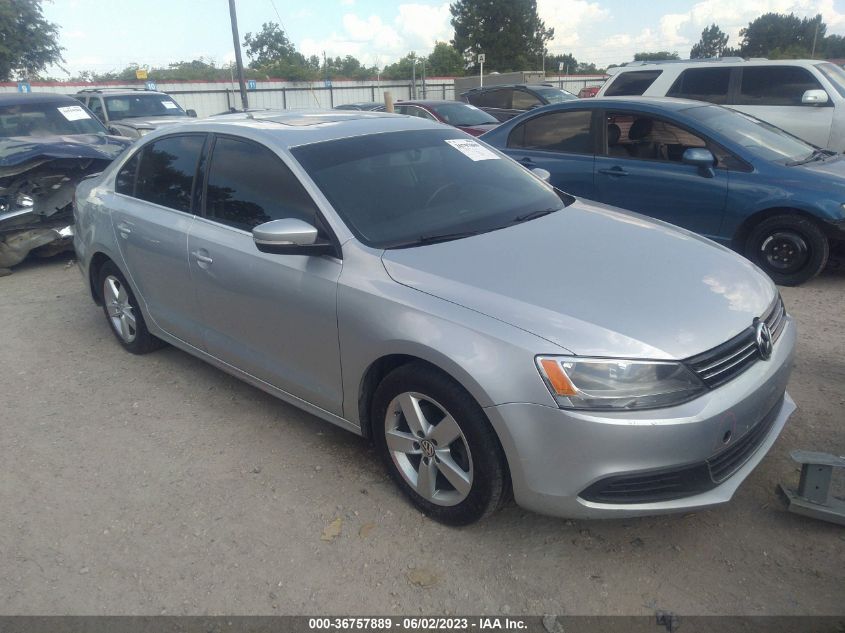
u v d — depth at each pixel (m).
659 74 10.45
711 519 3.01
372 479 3.39
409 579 2.74
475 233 3.35
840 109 8.81
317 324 3.23
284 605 2.64
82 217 5.04
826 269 6.46
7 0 30.05
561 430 2.49
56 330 5.59
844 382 4.11
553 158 6.98
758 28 90.06
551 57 78.12
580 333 2.54
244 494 3.32
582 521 3.03
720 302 2.82
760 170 5.83
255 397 4.30
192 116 15.25
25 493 3.41
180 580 2.79
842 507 2.87
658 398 2.46
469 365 2.61
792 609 2.51
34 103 8.88
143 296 4.55
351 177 3.51
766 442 2.91
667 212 6.33
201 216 3.96
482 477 2.74
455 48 68.69
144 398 4.34
